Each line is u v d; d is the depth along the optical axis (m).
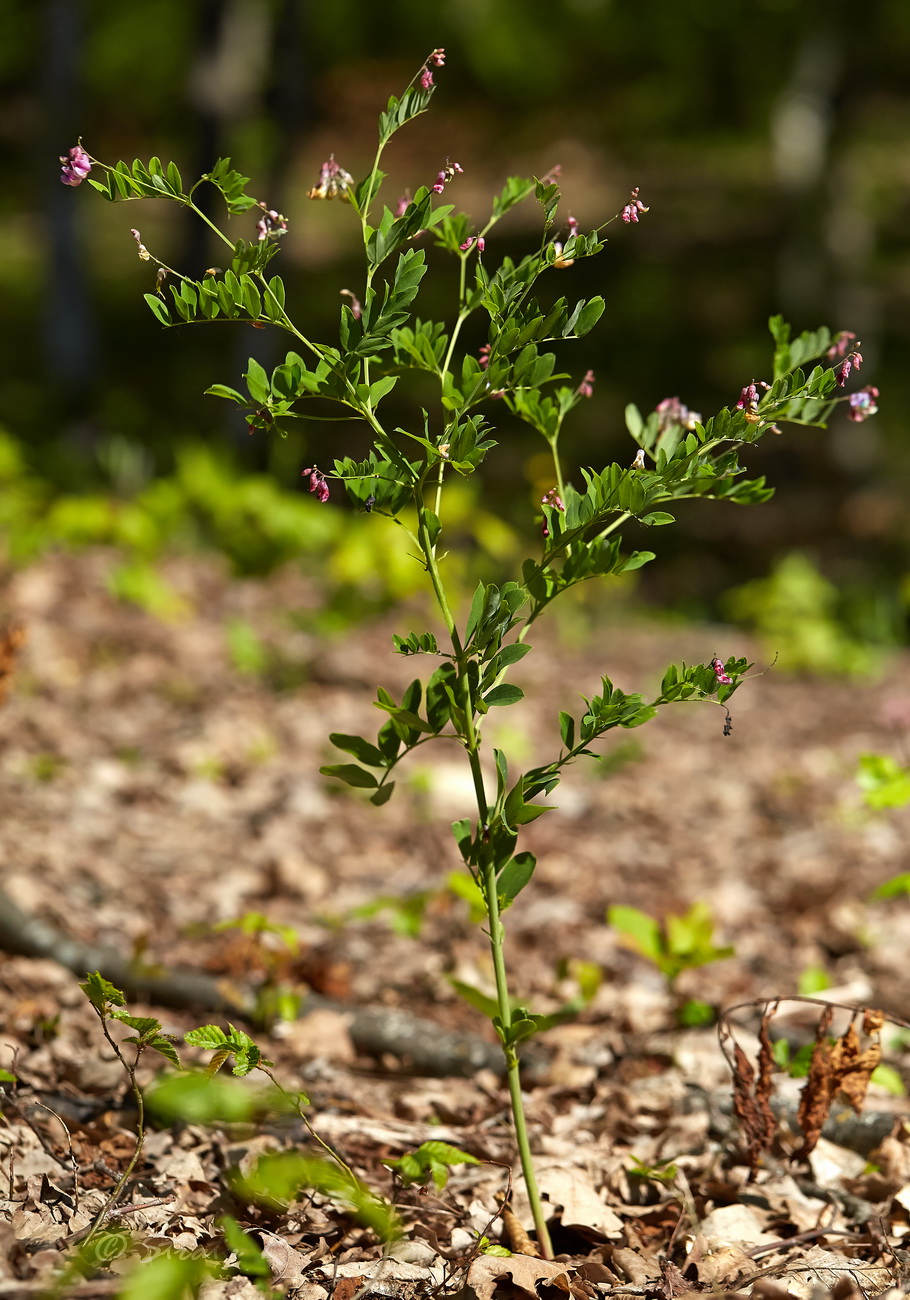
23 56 26.50
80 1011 3.10
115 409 15.82
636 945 3.33
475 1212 2.23
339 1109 2.70
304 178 23.02
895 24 15.22
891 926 4.33
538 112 26.45
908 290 19.36
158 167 1.72
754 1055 3.05
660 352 18.52
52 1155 2.25
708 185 23.91
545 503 1.85
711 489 1.97
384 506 1.86
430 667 7.16
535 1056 3.08
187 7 26.03
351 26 26.58
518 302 1.85
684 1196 2.29
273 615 7.73
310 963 3.40
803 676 8.87
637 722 1.84
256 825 4.92
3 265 21.38
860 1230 2.26
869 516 13.99
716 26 25.17
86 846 4.39
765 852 5.28
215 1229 2.05
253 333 11.42
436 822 5.26
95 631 6.80
